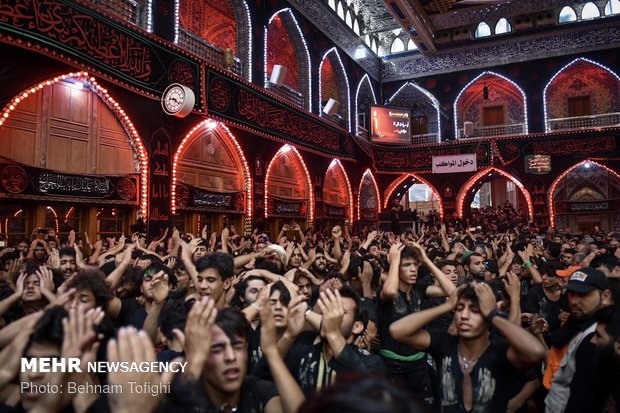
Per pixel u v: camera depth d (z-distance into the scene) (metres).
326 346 2.18
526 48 20.50
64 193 7.80
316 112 16.70
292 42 16.23
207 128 11.67
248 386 1.91
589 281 2.50
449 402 2.17
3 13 6.35
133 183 9.15
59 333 1.74
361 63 20.94
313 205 16.19
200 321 1.64
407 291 3.37
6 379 1.74
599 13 19.44
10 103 6.92
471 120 23.00
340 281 2.97
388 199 22.38
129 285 3.53
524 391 2.95
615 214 21.23
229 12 15.04
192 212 11.23
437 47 21.95
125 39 8.50
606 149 18.41
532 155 19.17
